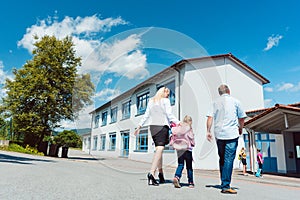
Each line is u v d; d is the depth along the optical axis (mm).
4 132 18078
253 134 8625
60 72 14000
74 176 3979
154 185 3131
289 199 2947
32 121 14414
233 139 3014
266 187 4473
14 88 14523
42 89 14258
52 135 14797
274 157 10633
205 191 3004
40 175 3914
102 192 2521
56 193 2381
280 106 7547
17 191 2404
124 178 3811
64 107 13742
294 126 9742
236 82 12016
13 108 14383
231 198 2613
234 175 7973
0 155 9633
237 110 3119
